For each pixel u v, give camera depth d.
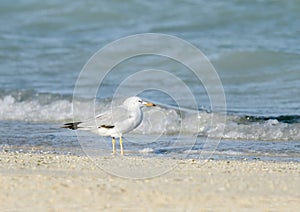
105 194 8.48
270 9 28.73
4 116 16.56
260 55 21.70
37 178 9.30
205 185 9.00
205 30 27.44
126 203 8.11
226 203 8.15
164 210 7.84
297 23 27.16
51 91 18.56
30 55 24.25
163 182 9.15
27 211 7.82
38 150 12.62
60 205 8.04
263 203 8.18
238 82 19.58
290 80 19.55
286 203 8.19
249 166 10.50
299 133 14.09
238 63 21.36
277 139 13.88
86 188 8.76
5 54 24.41
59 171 9.89
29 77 21.00
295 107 16.42
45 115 16.53
